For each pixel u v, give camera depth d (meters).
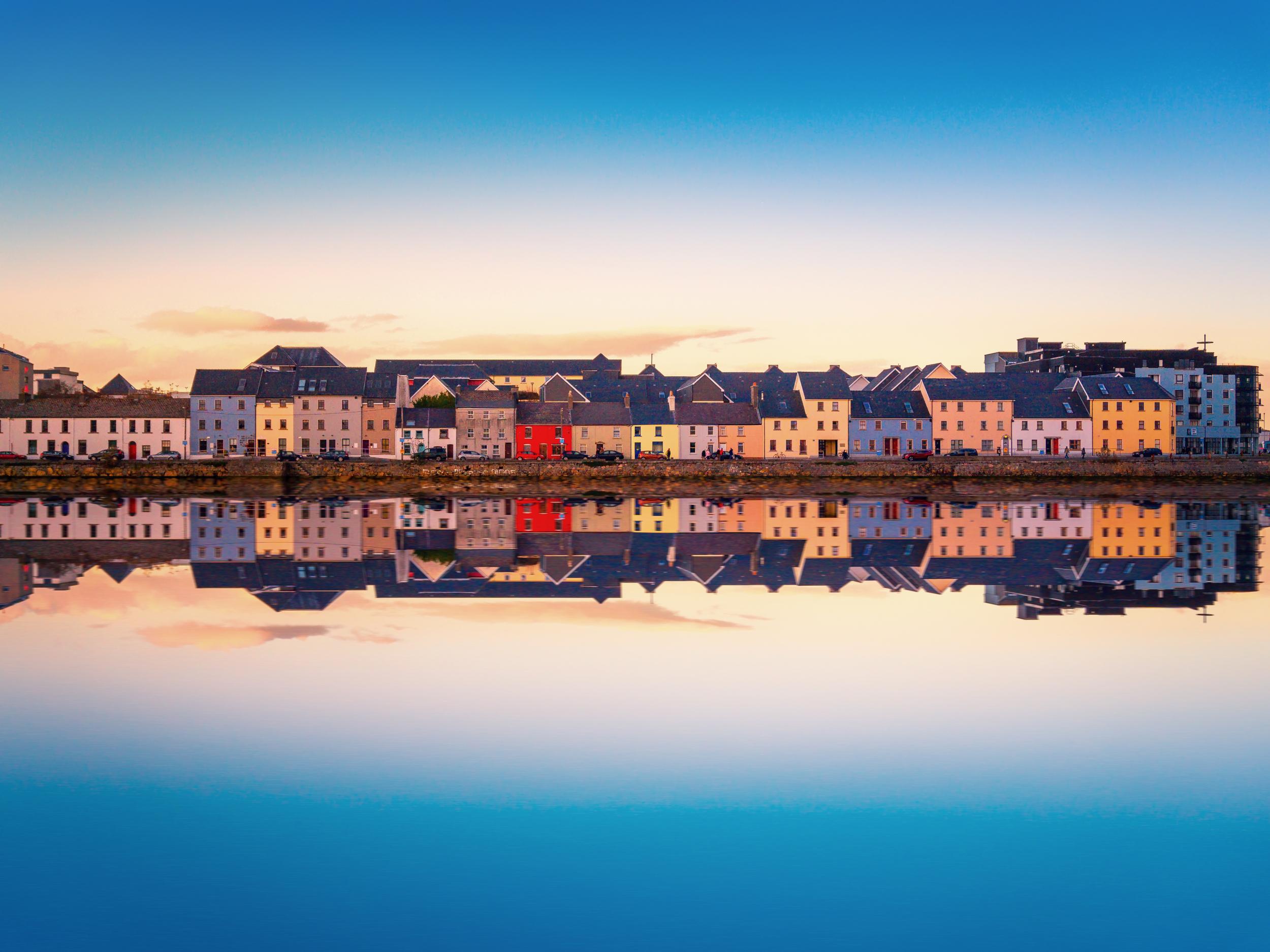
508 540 61.81
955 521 73.69
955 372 158.25
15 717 25.98
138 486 102.12
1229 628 36.00
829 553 55.81
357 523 71.50
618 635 34.66
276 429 124.75
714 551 56.66
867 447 127.88
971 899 18.30
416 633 34.88
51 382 164.00
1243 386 159.88
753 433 127.06
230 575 46.66
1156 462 110.19
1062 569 49.75
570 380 160.88
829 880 18.92
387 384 128.62
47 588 42.84
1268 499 93.00
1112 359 162.38
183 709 26.59
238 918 17.56
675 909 17.98
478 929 17.41
